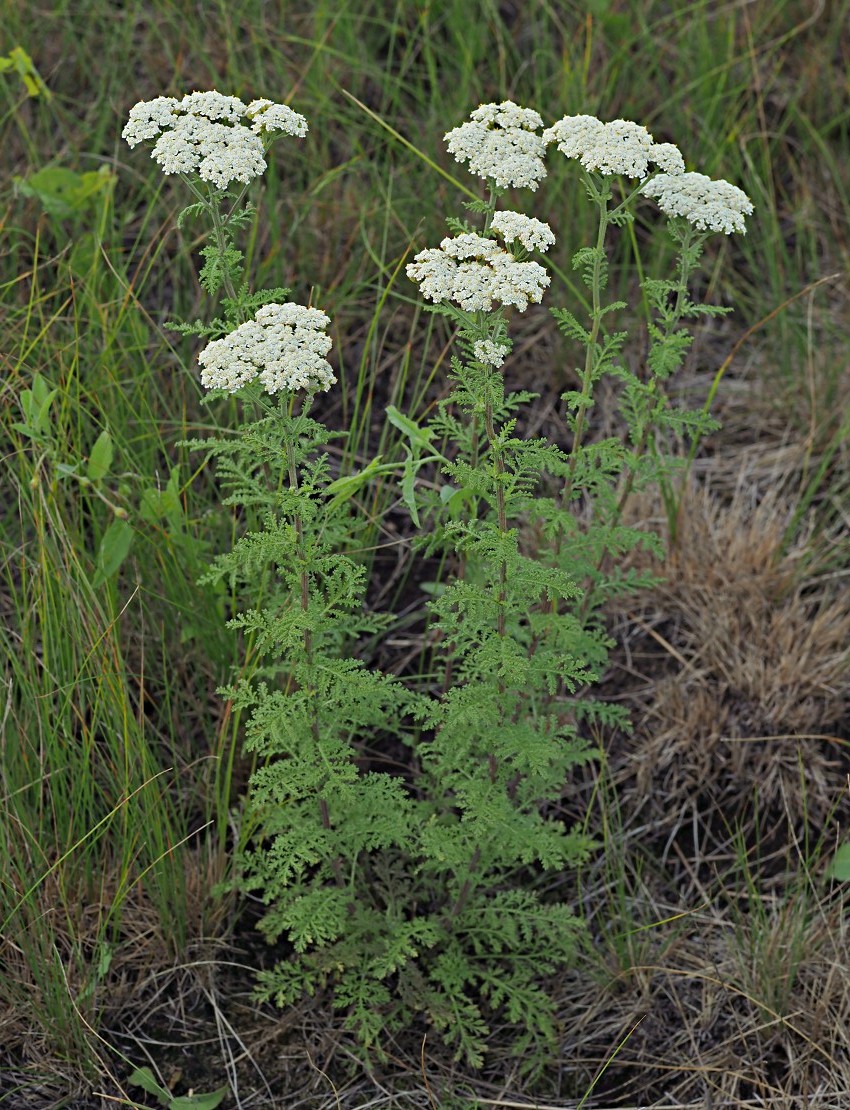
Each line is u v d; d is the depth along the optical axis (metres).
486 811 1.87
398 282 2.32
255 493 1.88
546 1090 1.95
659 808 2.10
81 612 1.96
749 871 2.06
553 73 2.47
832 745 2.11
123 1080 1.93
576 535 1.95
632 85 2.48
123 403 2.14
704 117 2.45
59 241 2.26
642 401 1.93
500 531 1.82
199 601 2.07
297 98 2.38
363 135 2.42
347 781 1.92
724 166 2.43
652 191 1.87
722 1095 1.94
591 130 1.85
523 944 1.97
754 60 2.44
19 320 2.19
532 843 1.91
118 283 2.20
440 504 1.96
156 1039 1.95
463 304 1.77
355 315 2.31
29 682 1.97
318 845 1.90
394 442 2.24
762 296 2.41
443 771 1.93
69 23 2.43
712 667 2.15
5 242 2.30
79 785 1.98
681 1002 1.99
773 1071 1.95
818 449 2.30
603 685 2.17
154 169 2.37
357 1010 1.93
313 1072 1.94
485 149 1.85
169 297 2.32
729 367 2.39
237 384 1.76
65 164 2.38
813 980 1.98
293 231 2.29
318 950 1.98
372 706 1.91
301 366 1.76
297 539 1.82
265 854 1.98
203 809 2.06
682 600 2.20
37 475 1.95
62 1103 1.91
